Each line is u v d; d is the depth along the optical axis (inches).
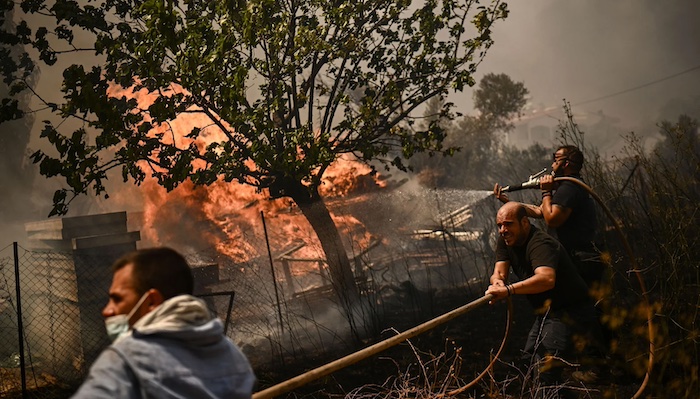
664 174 277.3
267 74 274.5
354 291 309.7
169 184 249.1
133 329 66.9
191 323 68.4
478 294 331.0
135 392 63.9
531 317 285.7
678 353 171.8
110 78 248.8
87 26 252.5
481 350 248.8
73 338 268.7
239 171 275.9
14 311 294.5
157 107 237.0
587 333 170.6
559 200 195.0
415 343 263.0
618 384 180.9
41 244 289.6
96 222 268.7
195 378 66.2
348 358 109.4
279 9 263.4
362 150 292.0
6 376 256.1
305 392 222.7
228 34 235.0
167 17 219.1
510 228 172.6
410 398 165.2
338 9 274.8
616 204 308.8
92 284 266.4
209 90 247.6
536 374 174.7
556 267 167.6
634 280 261.1
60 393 246.8
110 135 234.5
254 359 266.1
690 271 224.8
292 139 259.6
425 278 380.5
